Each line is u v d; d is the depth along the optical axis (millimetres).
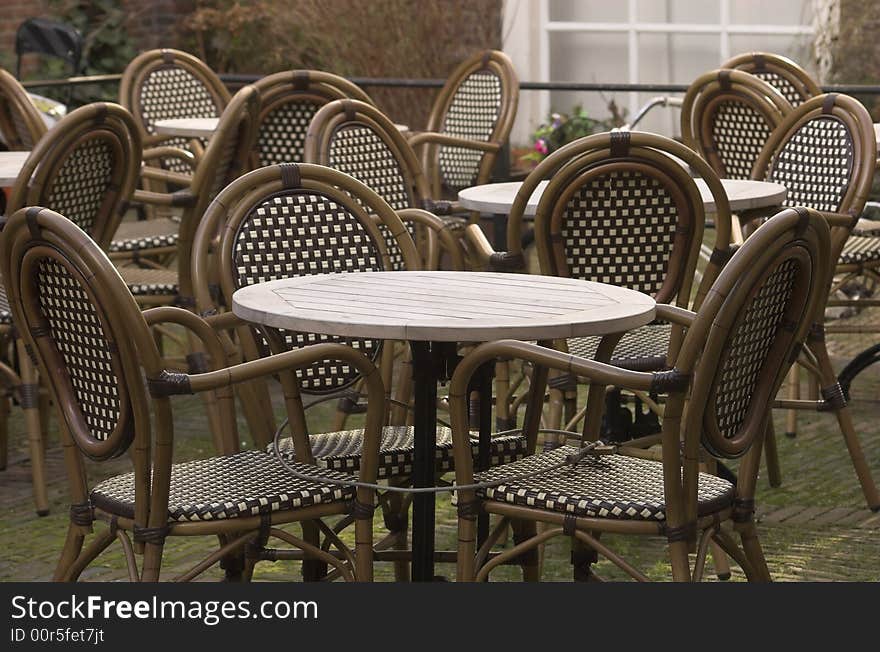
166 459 3076
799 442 5754
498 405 4863
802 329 3184
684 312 3537
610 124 10789
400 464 3660
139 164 4973
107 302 2930
